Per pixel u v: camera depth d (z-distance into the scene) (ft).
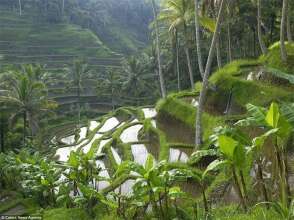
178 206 34.96
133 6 375.25
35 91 119.65
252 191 33.53
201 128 56.39
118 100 187.21
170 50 167.84
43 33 250.37
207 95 72.54
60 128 151.53
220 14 55.88
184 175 31.45
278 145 26.94
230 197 37.37
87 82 197.26
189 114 72.69
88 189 40.91
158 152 69.72
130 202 35.06
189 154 60.54
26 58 218.59
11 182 68.64
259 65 74.84
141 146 76.89
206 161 50.21
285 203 24.84
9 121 113.39
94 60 236.84
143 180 31.55
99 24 318.24
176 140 70.95
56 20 271.49
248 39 138.62
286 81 61.57
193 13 91.56
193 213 33.14
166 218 32.45
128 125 96.17
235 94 65.87
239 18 110.32
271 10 106.52
